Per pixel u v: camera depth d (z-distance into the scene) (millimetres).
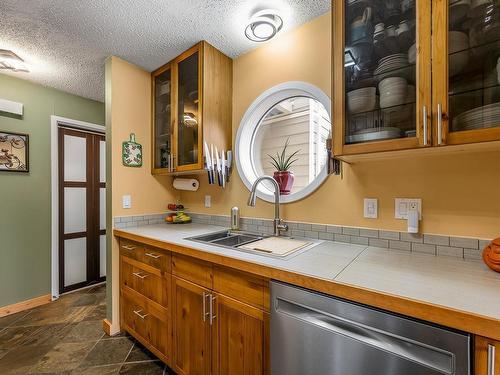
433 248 1193
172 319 1503
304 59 1630
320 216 1546
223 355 1227
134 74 2145
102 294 2768
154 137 2264
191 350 1383
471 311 649
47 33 1701
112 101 1992
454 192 1148
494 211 1062
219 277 1247
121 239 1984
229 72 1999
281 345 981
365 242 1383
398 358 727
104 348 1817
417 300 714
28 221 2461
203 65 1784
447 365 667
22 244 2424
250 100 1917
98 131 3014
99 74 2303
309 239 1556
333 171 1383
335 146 1162
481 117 879
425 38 938
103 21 1580
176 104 2008
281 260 1107
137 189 2160
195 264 1366
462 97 913
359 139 1127
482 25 911
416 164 1239
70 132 2801
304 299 926
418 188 1235
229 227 2021
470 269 981
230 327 1199
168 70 2111
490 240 1067
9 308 2328
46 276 2578
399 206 1284
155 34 1722
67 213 2783
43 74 2305
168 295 1533
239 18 1563
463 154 1124
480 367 634
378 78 1140
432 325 695
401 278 884
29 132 2457
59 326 2119
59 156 2707
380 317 770
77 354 1753
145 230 1898
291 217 1662
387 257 1155
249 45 1848
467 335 647
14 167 2359
